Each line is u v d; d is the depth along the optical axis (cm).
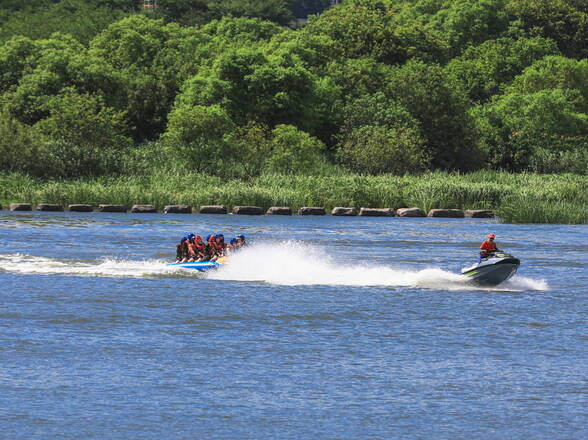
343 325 7919
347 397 5697
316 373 6238
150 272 11181
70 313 8238
